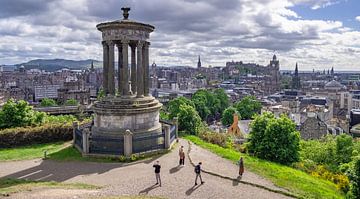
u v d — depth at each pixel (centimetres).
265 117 4822
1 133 4147
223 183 2773
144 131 3741
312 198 2606
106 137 3494
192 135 5091
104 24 3788
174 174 2916
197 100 13988
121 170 3008
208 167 3161
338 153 6019
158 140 3650
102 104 3794
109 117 3734
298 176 3444
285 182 2936
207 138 4984
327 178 4397
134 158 3300
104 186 2584
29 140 4294
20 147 4150
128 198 2262
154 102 4012
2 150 3966
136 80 4109
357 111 16175
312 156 6134
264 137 4597
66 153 3606
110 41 3819
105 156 3341
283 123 4591
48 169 3075
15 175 2903
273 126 4547
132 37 3794
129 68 4253
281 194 2619
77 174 2906
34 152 3791
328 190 3228
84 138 3406
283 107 17100
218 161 3434
